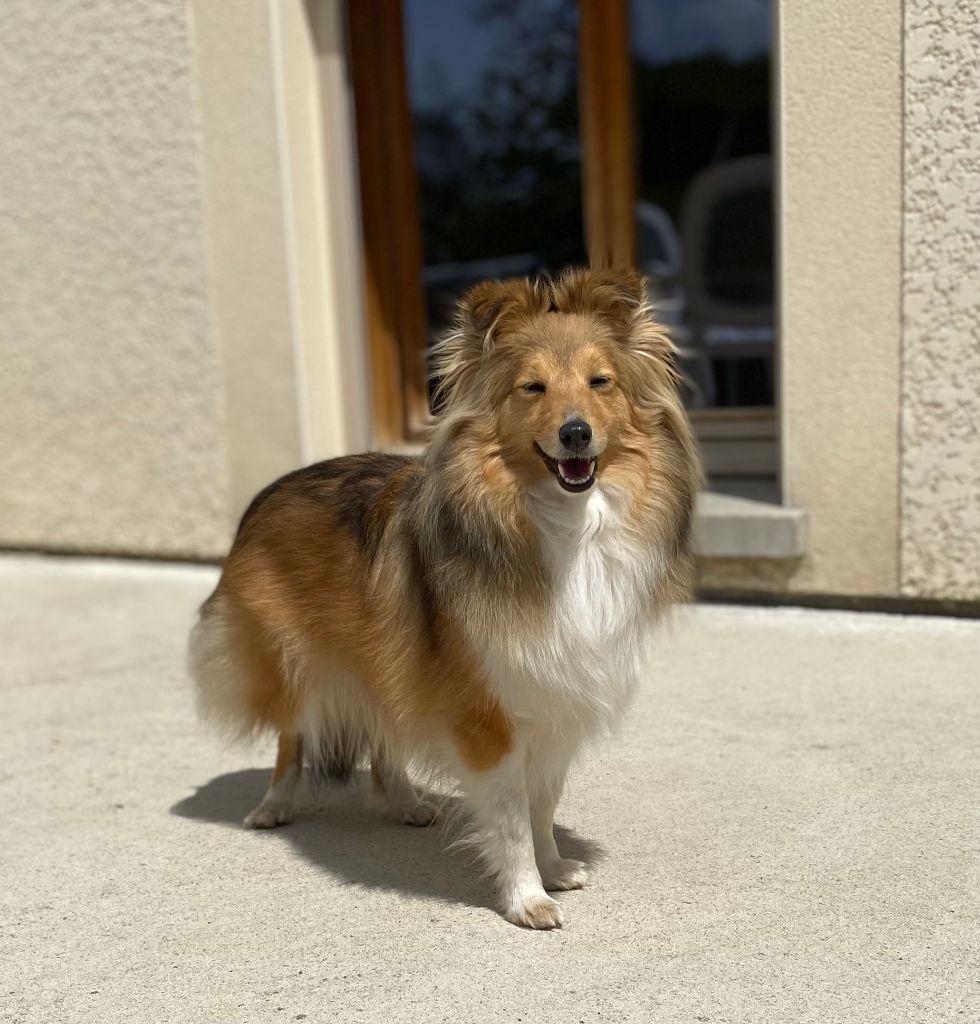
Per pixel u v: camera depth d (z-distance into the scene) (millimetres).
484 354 1036
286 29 2029
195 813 1294
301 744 1268
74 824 1269
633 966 943
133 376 2238
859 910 1005
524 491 1010
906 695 1464
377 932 1021
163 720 1570
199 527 2252
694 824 1182
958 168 1620
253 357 2137
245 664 1237
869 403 1723
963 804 1181
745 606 1851
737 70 2227
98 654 1839
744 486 2059
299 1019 896
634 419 1047
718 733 1392
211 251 2127
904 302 1677
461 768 1046
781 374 1774
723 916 1011
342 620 1142
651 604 1059
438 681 1044
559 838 1168
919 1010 862
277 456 2156
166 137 2113
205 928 1042
